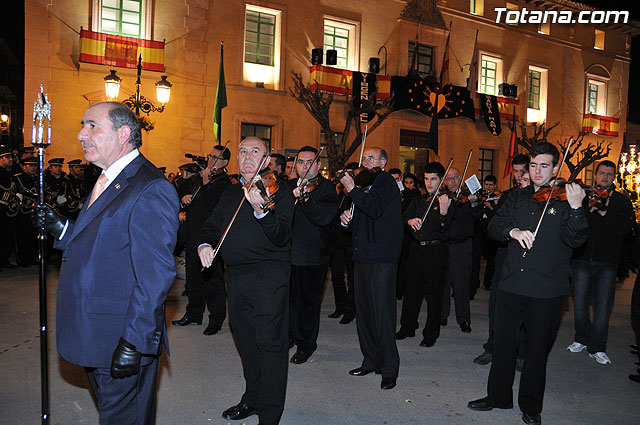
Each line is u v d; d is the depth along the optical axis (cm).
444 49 2197
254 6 1791
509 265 409
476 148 2275
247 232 368
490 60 2344
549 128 2269
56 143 1518
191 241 646
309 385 473
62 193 1203
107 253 248
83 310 247
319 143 1912
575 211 373
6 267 1087
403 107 1988
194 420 392
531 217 400
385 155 501
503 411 425
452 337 659
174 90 1675
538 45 2455
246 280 371
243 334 393
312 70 1870
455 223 677
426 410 422
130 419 258
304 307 543
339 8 1950
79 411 402
